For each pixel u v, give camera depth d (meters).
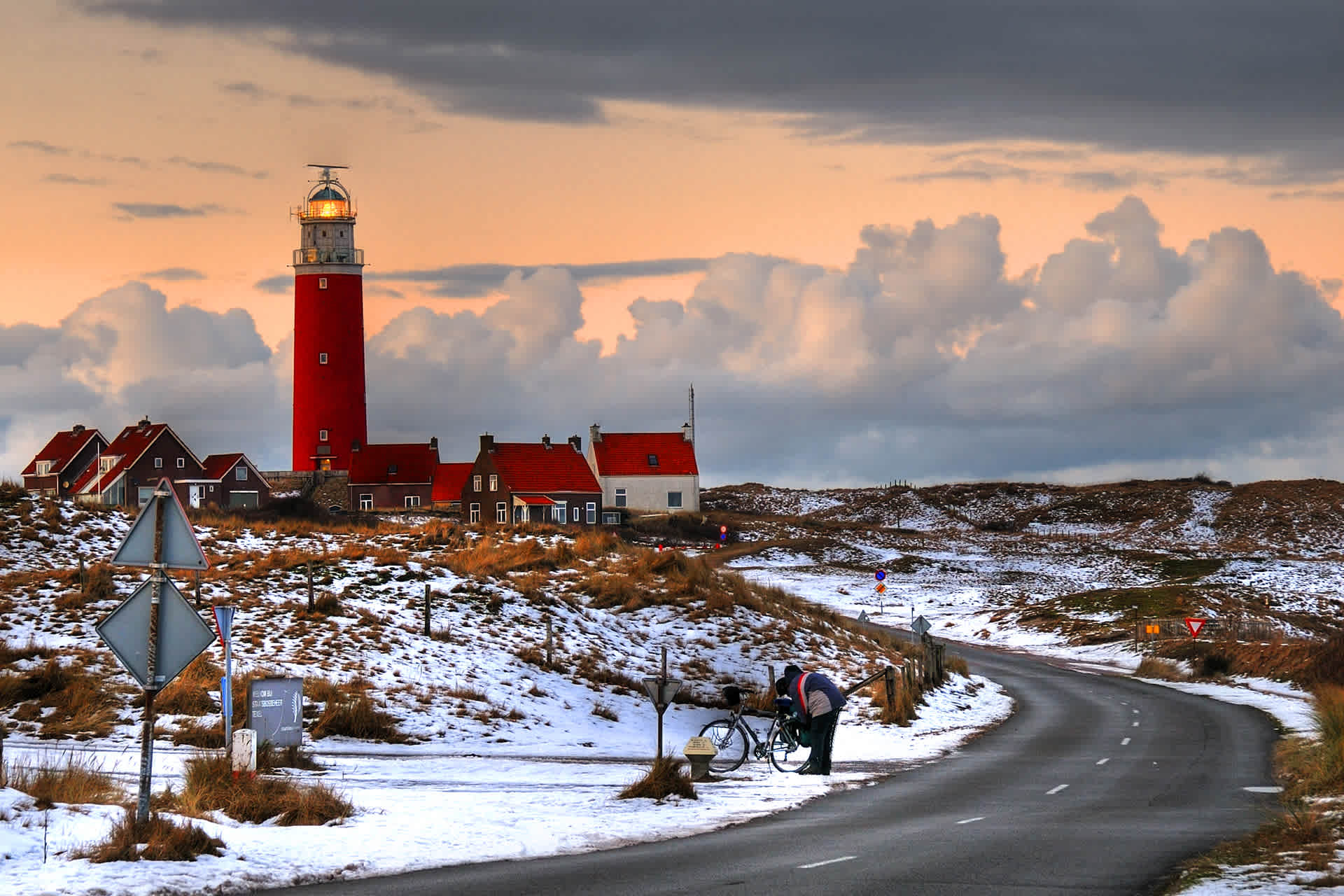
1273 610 148.75
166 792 30.19
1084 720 65.62
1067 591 166.50
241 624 65.75
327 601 69.88
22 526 90.44
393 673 59.75
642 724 59.00
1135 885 22.20
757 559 193.25
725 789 38.41
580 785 39.19
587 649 72.19
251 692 42.41
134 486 193.75
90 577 71.94
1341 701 46.22
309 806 29.25
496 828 28.89
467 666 63.44
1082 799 36.28
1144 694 82.56
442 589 77.50
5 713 49.41
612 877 23.09
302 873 23.11
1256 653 95.81
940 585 179.25
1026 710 71.69
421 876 23.33
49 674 52.94
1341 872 22.27
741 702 45.94
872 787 39.56
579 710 59.72
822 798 36.66
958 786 39.62
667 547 193.00
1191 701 76.44
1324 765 38.53
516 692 60.62
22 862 22.16
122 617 23.39
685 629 82.25
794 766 44.75
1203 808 33.75
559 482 191.25
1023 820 31.55
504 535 108.50
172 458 197.12
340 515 152.50
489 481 191.25
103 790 28.75
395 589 76.19
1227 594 155.38
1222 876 22.56
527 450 193.62
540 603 78.94
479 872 23.86
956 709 71.19
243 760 32.50
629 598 86.31
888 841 27.80
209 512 134.62
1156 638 121.50
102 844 23.12
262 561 83.56
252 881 22.27
